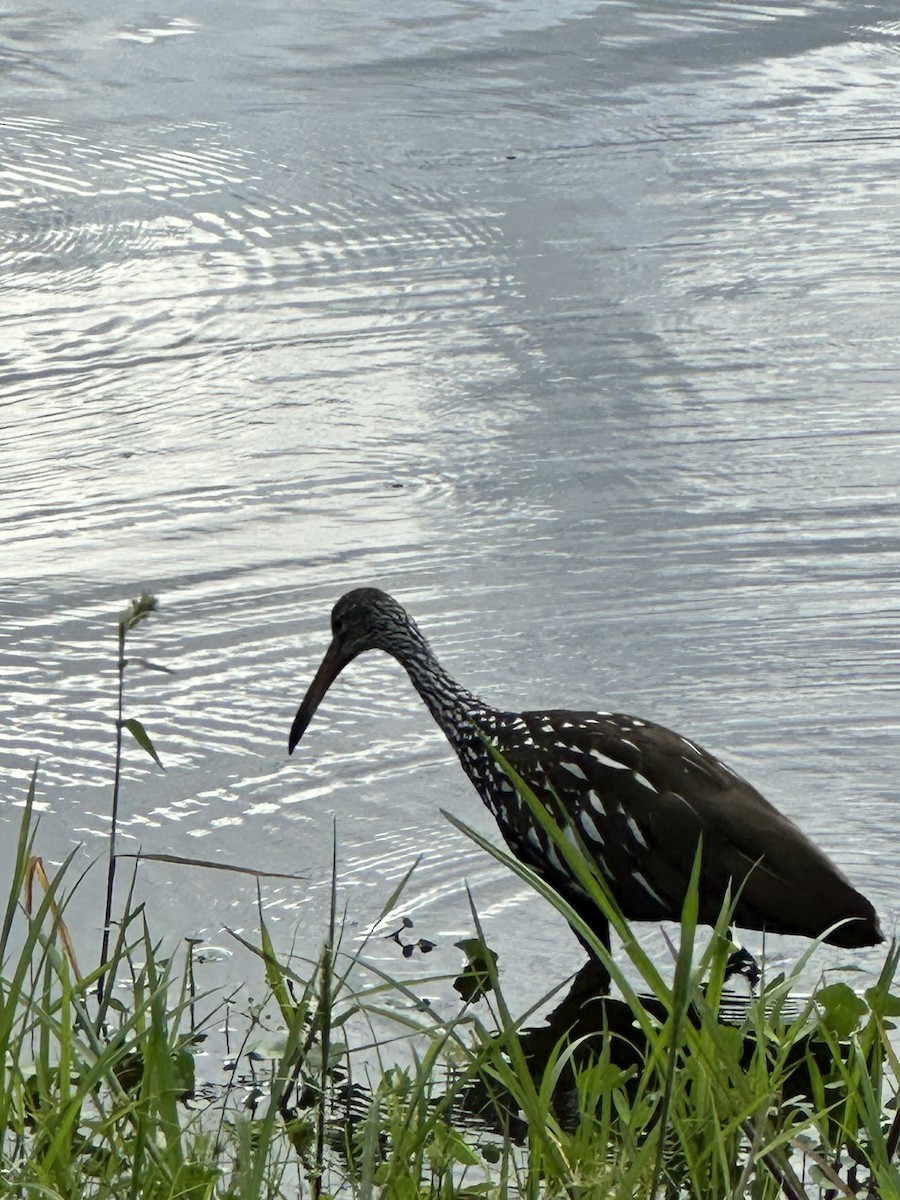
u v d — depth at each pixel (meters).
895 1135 6.84
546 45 27.05
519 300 18.30
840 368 16.61
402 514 14.20
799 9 28.88
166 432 15.73
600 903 6.46
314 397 16.33
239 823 10.34
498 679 11.77
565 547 13.59
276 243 19.88
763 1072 6.78
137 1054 8.11
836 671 11.79
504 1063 6.62
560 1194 6.49
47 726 11.38
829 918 8.39
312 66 26.08
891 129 23.30
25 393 16.52
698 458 14.96
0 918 9.41
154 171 22.02
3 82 25.52
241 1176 6.22
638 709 11.38
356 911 9.49
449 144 22.83
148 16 28.70
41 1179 6.25
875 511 14.00
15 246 19.83
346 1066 8.20
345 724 11.48
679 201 20.88
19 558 13.57
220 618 12.71
